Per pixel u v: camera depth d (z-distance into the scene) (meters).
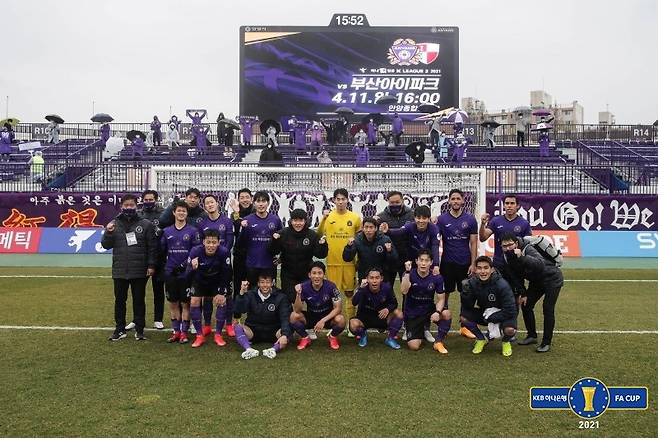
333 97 32.34
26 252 18.97
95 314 10.20
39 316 10.03
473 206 13.82
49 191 20.30
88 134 32.59
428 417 5.75
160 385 6.63
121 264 8.49
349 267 9.22
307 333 8.59
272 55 32.22
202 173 13.68
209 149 27.86
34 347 8.16
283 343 8.00
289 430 5.44
